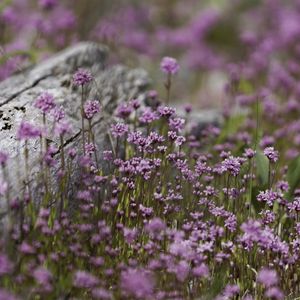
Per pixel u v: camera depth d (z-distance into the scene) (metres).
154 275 6.09
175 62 8.55
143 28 18.53
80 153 7.58
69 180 6.88
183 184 7.56
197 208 7.26
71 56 10.03
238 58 17.20
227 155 7.82
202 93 15.97
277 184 8.01
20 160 7.08
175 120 7.41
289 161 10.14
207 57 17.25
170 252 6.19
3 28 12.38
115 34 13.41
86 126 8.29
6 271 5.40
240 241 6.64
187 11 20.28
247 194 7.86
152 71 15.34
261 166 8.46
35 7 15.12
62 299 5.89
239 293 6.63
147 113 7.50
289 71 14.48
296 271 6.87
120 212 6.65
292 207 7.21
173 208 7.01
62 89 9.06
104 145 8.14
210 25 18.61
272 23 18.84
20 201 6.29
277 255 6.68
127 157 8.06
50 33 13.49
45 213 6.12
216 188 7.64
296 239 7.00
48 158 6.57
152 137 7.16
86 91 8.80
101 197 7.03
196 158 8.19
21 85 9.13
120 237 6.66
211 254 6.58
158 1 20.41
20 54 10.59
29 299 5.71
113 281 6.30
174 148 8.37
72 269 6.02
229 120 11.13
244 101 11.68
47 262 6.09
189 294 6.28
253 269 6.77
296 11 19.09
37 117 7.94
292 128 11.22
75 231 6.55
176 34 18.06
